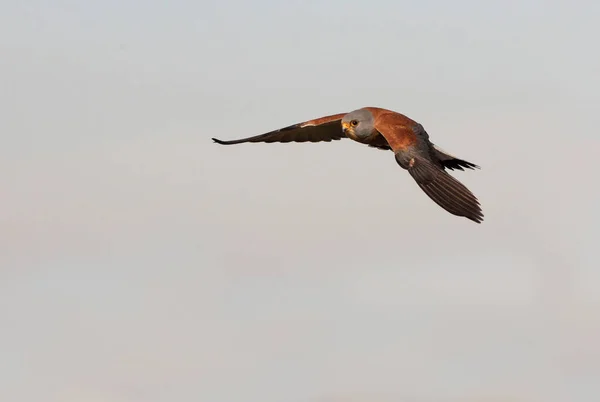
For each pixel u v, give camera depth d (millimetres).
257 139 20797
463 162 18125
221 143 20828
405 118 18484
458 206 16703
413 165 17406
